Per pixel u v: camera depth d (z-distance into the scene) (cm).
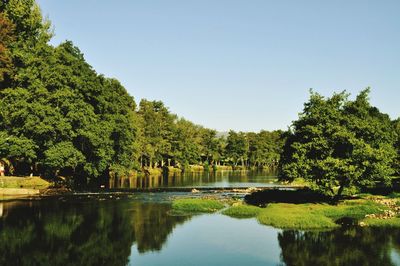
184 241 2753
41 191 5288
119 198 4891
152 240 2778
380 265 2197
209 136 15975
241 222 3403
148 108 12256
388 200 4522
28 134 5325
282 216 3425
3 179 5281
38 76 5522
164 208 4128
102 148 6188
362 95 4400
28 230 3023
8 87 5597
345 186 4166
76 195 5084
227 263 2247
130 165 7944
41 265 2197
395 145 5738
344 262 2256
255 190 6041
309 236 2877
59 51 5909
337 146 4091
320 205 4038
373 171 4019
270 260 2309
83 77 6194
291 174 3981
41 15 6228
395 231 3020
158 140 11694
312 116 4144
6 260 2283
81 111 5719
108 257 2370
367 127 4091
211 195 5347
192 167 15250
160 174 11419
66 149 5319
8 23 5247
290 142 4431
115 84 8500
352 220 3425
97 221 3403
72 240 2761
